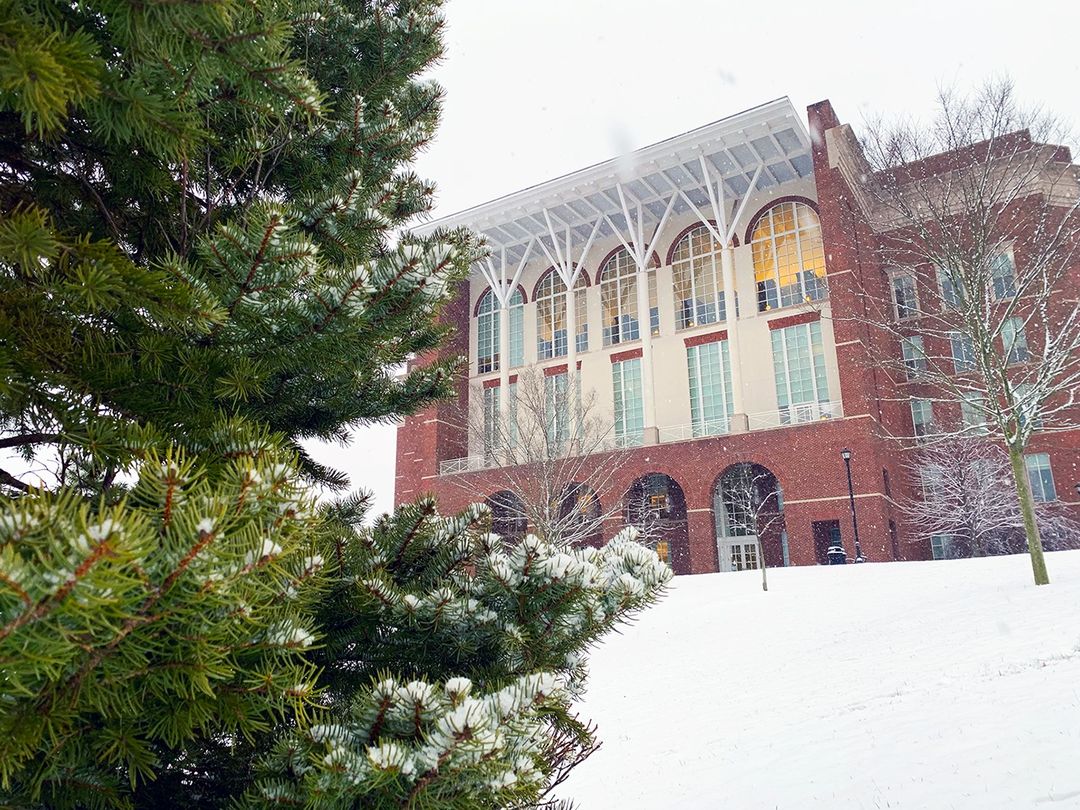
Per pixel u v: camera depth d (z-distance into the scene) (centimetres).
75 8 165
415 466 3916
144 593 119
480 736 158
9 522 110
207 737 201
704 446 3269
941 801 466
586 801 671
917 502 3016
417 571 281
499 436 3039
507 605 237
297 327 218
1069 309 2273
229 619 139
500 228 3966
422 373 372
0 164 231
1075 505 2725
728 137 3303
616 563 270
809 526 2953
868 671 998
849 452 2614
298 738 178
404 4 377
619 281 4031
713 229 3522
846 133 3241
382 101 354
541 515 2473
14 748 122
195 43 163
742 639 1444
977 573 1742
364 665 257
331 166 338
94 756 162
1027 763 497
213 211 305
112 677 129
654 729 927
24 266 153
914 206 1839
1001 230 1806
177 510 131
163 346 203
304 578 177
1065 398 2811
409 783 164
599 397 3853
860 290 3088
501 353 3947
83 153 235
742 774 649
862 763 590
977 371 1742
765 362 3459
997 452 2884
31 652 106
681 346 3706
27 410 194
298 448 326
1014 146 1711
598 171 3584
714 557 3167
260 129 290
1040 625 1034
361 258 301
